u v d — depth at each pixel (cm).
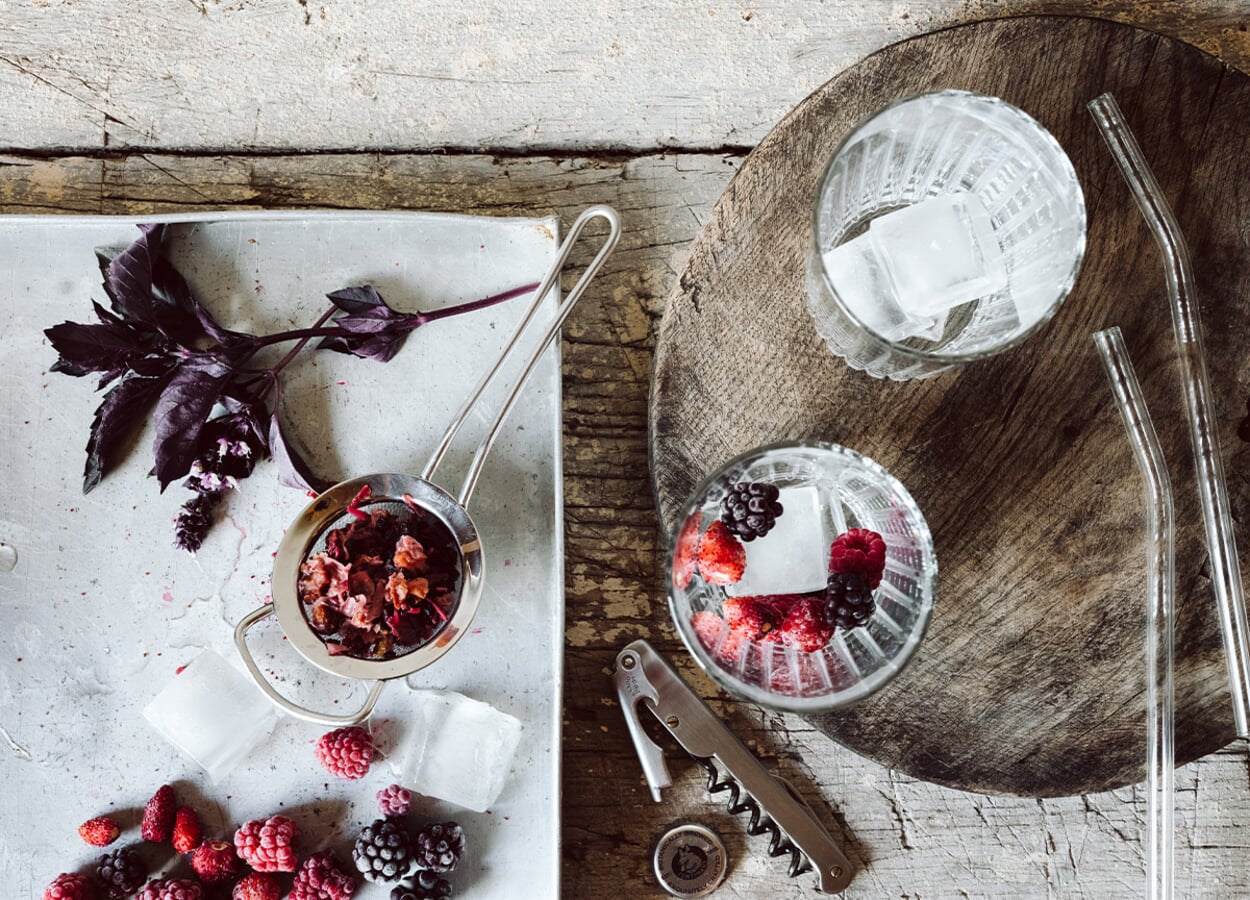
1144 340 54
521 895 55
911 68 54
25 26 58
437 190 58
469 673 55
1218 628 54
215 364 54
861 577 51
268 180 58
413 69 58
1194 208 54
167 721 54
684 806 57
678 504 54
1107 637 54
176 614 55
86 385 56
